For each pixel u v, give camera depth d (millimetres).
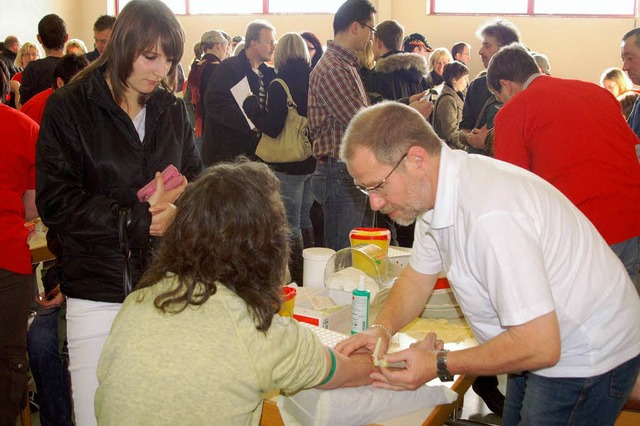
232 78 3758
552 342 1116
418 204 1268
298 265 3486
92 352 1644
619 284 1310
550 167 2217
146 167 1658
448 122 3992
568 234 1238
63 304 2025
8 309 1946
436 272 1570
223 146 3818
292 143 3463
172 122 1738
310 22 8852
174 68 1658
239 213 1041
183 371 1007
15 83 5434
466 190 1188
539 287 1111
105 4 9438
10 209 1938
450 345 1640
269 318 1057
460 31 8180
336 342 1494
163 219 1563
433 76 5172
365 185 1265
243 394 1023
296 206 3617
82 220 1545
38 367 2045
